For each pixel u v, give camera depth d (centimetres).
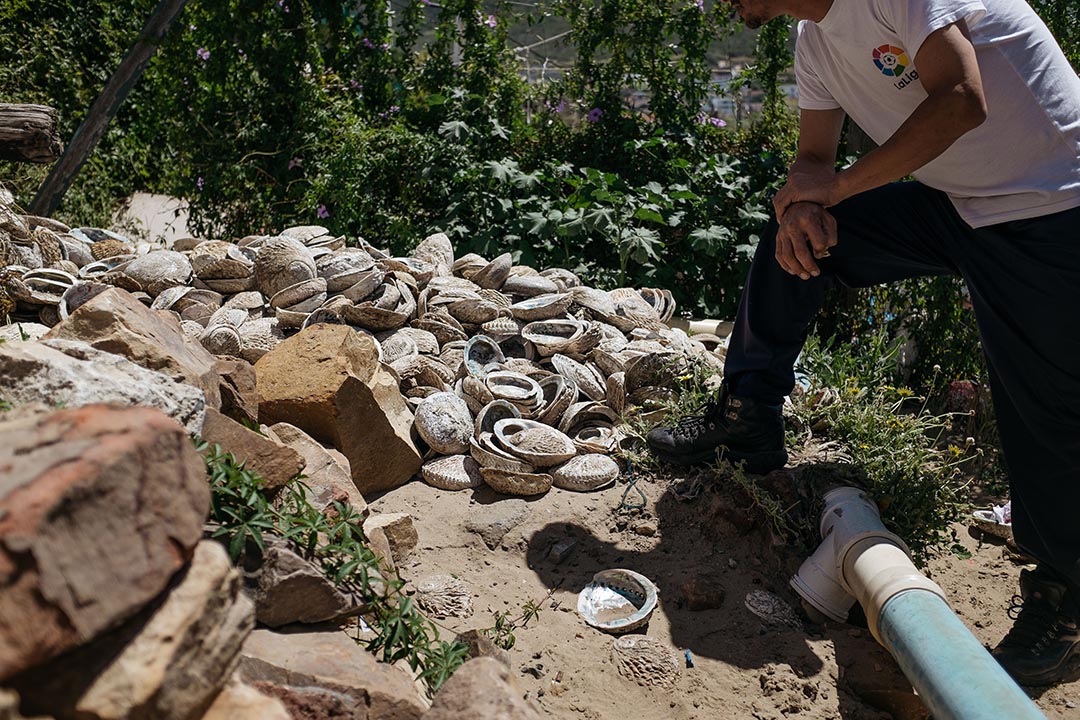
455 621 291
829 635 305
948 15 256
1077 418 288
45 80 934
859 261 324
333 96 733
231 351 395
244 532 215
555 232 634
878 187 305
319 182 679
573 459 371
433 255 515
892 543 304
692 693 274
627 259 628
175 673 146
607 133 740
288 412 337
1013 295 288
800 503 338
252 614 168
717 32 765
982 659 248
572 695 267
